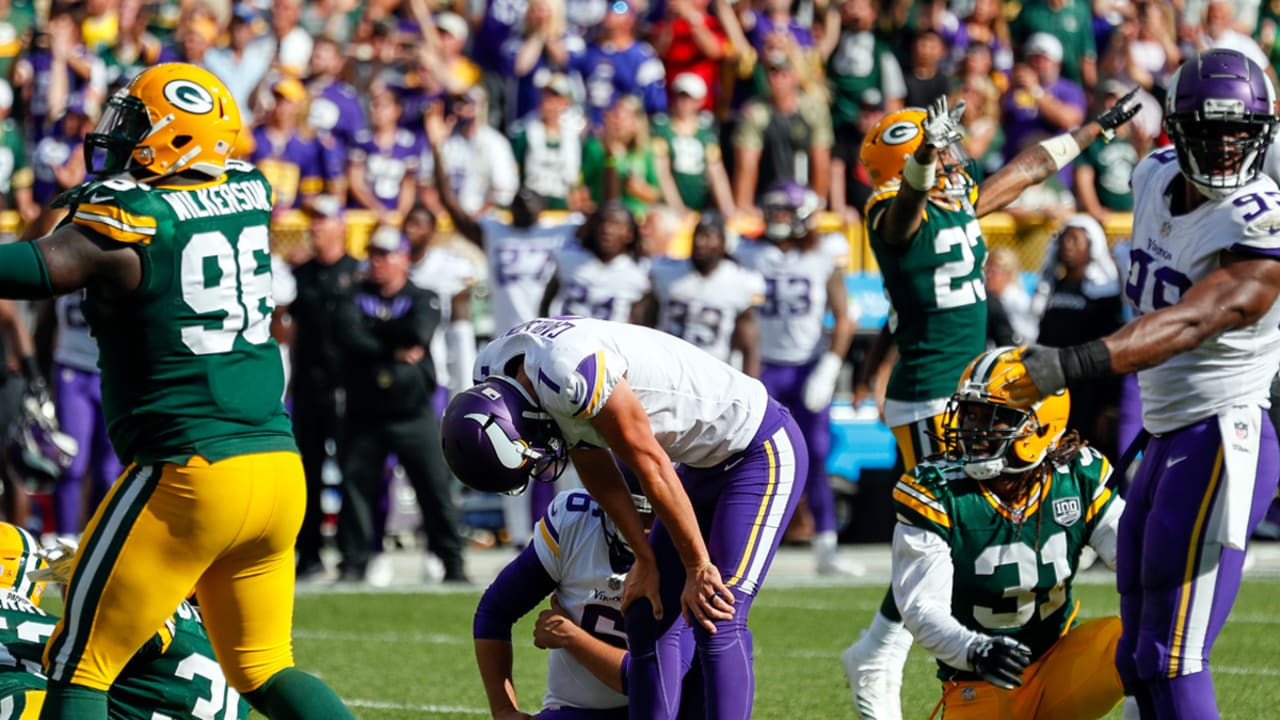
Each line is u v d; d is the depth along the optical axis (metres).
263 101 45.56
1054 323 36.38
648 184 42.00
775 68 45.44
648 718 16.00
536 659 26.98
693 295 36.25
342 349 35.06
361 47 46.69
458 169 42.94
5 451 35.47
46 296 14.62
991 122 47.41
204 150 15.29
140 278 14.82
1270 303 14.88
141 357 15.00
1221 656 26.55
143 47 46.38
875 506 42.50
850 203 46.72
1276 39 53.50
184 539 14.97
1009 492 16.94
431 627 30.16
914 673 25.39
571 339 15.26
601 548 16.81
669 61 46.97
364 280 35.53
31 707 15.85
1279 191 15.52
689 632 16.94
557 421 15.33
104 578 14.96
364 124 45.00
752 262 37.44
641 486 15.52
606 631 16.86
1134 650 15.95
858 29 46.91
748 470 16.62
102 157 26.69
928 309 21.08
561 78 43.72
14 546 17.45
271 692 15.71
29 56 46.50
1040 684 17.27
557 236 37.72
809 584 35.81
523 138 43.66
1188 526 15.62
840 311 37.16
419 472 35.53
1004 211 43.81
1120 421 35.50
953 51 49.44
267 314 15.69
